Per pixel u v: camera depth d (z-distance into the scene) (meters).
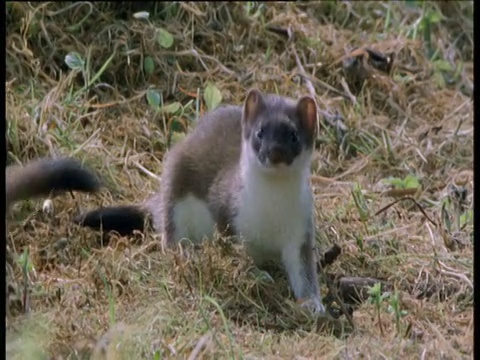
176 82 12.48
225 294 9.08
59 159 9.73
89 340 8.00
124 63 12.46
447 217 10.42
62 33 12.52
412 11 14.41
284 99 9.84
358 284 9.32
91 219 10.15
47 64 12.33
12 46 12.12
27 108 11.47
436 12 14.21
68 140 11.23
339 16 14.16
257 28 13.32
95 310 8.67
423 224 10.57
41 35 12.41
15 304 8.59
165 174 10.16
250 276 9.27
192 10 13.09
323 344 8.33
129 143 11.66
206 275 9.17
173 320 8.48
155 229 10.28
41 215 10.13
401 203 11.03
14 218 9.97
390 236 10.30
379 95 12.98
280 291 9.50
